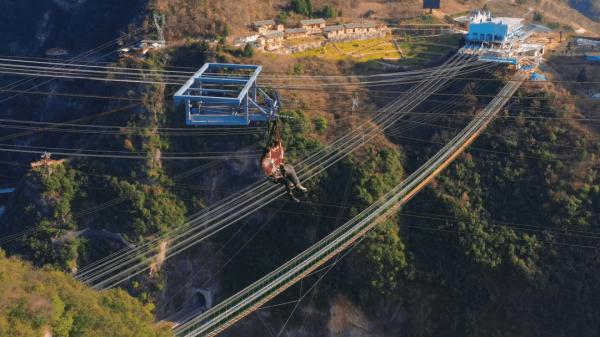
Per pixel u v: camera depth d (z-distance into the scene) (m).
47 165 67.31
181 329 56.22
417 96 72.19
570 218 58.16
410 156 67.75
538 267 57.41
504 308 57.75
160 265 66.25
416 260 61.12
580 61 74.19
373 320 61.34
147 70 74.12
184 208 68.75
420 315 60.06
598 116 63.84
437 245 61.03
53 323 36.16
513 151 63.03
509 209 60.88
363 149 66.62
